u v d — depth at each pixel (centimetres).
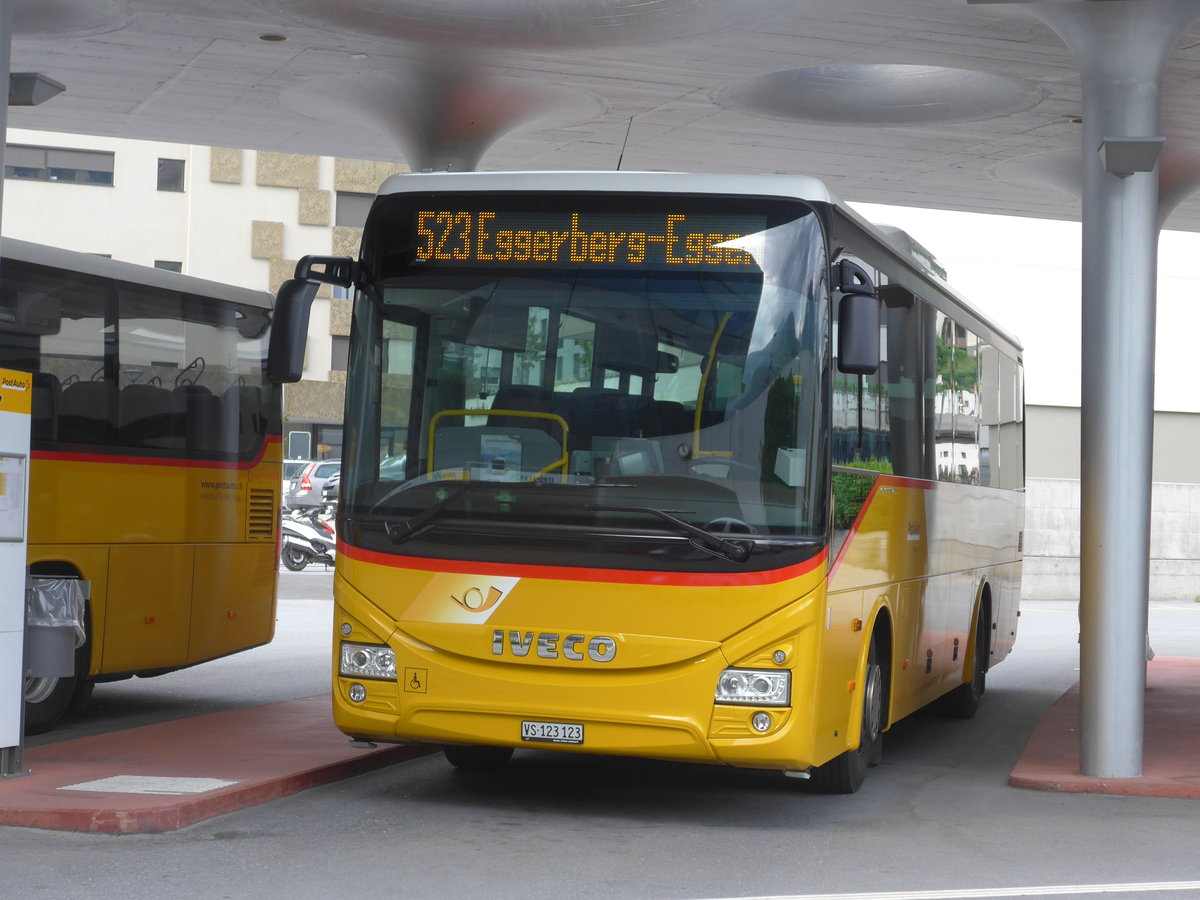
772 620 793
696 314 827
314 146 1772
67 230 4806
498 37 1279
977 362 1394
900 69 1462
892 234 1076
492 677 813
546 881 697
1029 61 1310
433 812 866
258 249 4962
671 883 700
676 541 799
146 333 1257
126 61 1405
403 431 846
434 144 1497
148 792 846
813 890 690
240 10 1232
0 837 766
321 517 3466
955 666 1305
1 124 954
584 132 1631
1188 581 3684
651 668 801
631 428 818
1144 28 1003
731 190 837
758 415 812
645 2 1184
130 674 1258
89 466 1195
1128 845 820
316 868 711
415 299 855
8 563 895
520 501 818
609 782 994
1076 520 3616
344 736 1102
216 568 1328
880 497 972
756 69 1361
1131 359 1010
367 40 1305
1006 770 1121
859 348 805
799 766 798
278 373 841
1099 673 1026
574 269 841
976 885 710
